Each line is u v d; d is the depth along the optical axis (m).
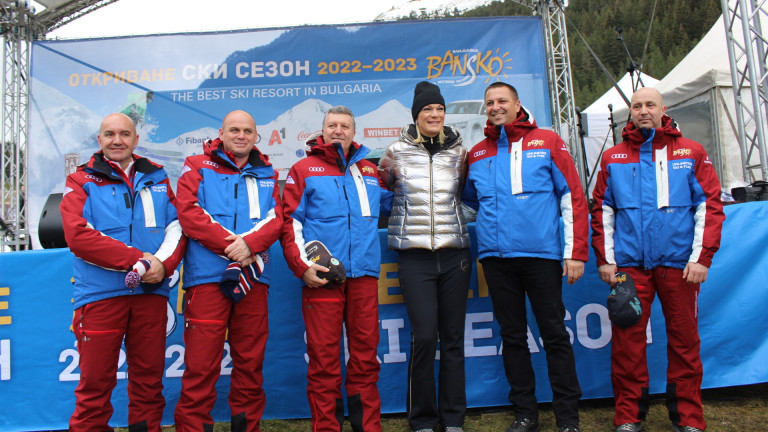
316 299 1.99
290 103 4.88
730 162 5.20
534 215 2.06
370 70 4.86
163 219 1.97
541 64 4.79
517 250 2.05
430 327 2.06
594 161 6.95
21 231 5.02
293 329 2.39
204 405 1.86
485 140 2.29
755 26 3.90
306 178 2.08
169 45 4.90
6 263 2.33
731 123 5.17
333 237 2.02
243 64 4.89
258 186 2.04
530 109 4.79
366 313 2.03
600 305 2.44
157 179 2.00
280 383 2.38
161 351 1.94
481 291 2.44
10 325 2.32
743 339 2.41
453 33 4.82
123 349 2.37
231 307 1.96
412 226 2.12
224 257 1.90
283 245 2.04
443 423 2.08
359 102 4.87
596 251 2.16
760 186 2.92
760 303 2.43
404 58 4.85
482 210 2.16
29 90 4.91
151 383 1.92
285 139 4.89
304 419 2.38
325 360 1.96
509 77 4.80
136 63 4.90
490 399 2.41
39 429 2.30
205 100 4.89
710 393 2.51
